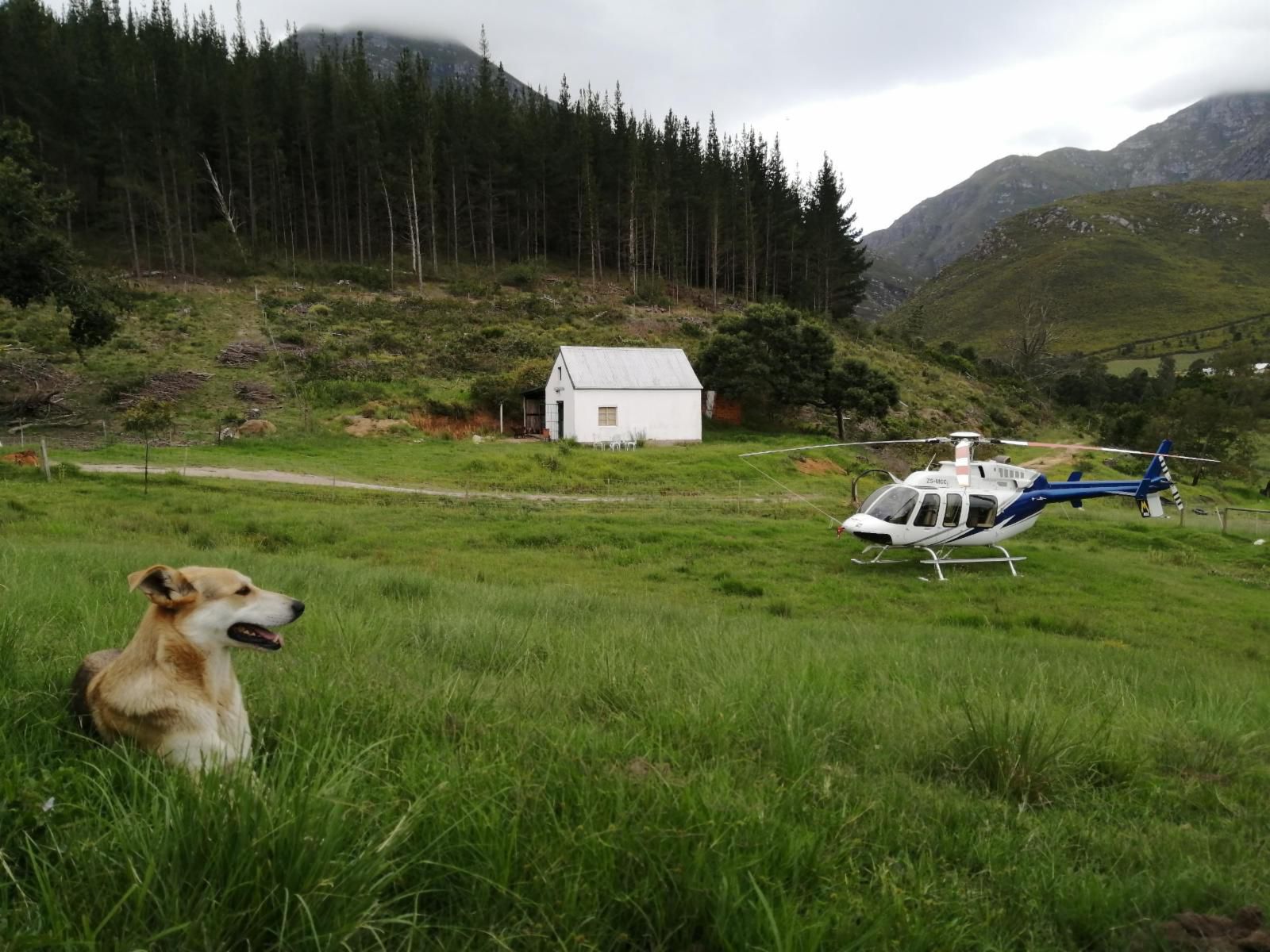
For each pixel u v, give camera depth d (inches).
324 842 97.7
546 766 144.0
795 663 283.4
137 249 2824.8
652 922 103.4
